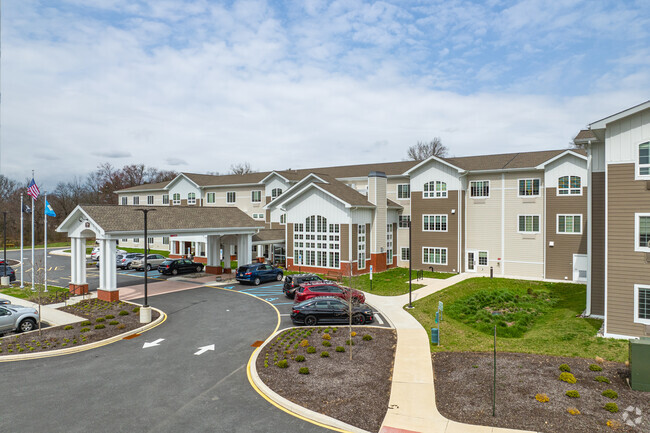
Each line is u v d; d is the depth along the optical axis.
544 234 35.81
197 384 14.28
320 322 22.16
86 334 19.86
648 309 18.09
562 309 25.53
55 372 15.38
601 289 21.97
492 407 12.38
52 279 38.06
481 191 38.94
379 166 48.53
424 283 34.06
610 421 11.30
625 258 18.48
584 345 17.84
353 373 15.16
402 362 16.28
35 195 32.53
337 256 37.41
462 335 20.42
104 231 26.39
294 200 40.41
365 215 39.06
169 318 23.31
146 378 14.80
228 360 16.67
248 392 13.66
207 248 39.47
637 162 18.25
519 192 37.06
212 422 11.62
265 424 11.53
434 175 40.19
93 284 34.75
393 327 21.69
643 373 13.28
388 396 13.30
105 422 11.62
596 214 21.97
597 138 21.28
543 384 13.81
